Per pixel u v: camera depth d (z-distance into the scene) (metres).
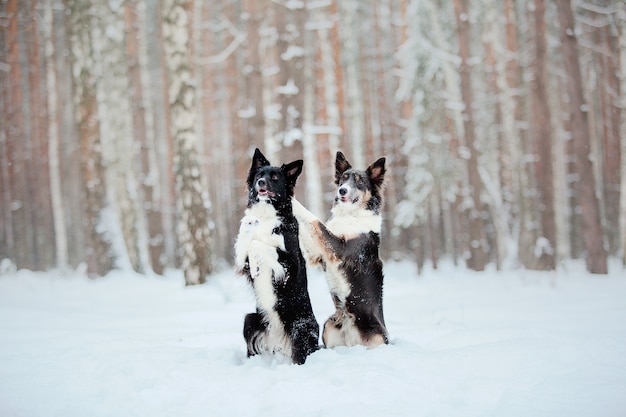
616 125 23.42
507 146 24.67
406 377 4.56
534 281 13.70
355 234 5.96
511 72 24.55
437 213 28.28
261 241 5.58
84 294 11.98
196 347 6.25
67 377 4.85
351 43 21.48
